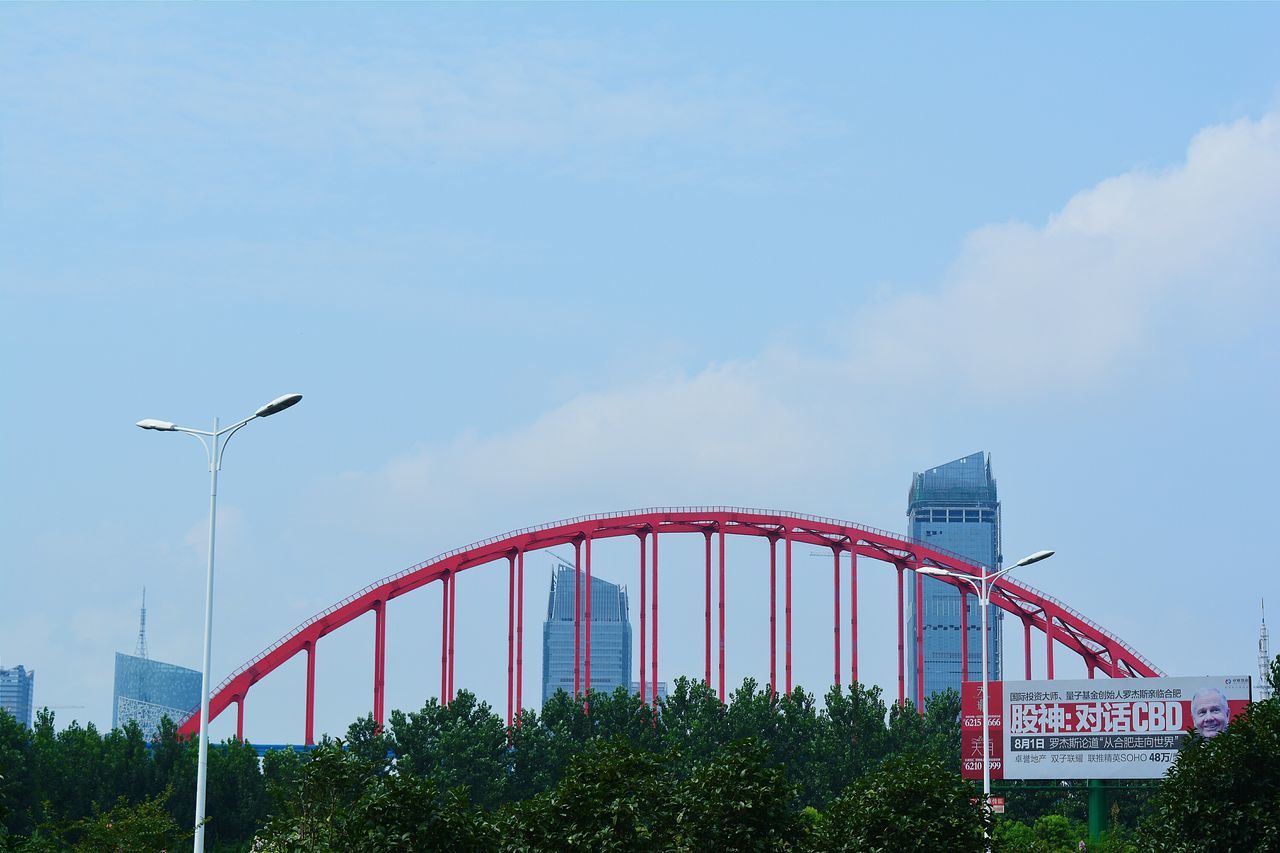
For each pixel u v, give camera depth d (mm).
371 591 191500
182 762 164250
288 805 77125
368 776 75812
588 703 197875
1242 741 87562
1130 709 160500
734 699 198500
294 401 83688
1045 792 179875
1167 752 158750
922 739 196375
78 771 158625
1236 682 157750
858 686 197750
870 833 78625
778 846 76562
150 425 83875
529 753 187375
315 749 76312
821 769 191500
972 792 80750
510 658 195875
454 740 180375
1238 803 87000
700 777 76875
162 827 113812
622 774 76000
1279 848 85125
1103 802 162500
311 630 188875
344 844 70375
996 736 164125
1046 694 163250
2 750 154500
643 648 199750
